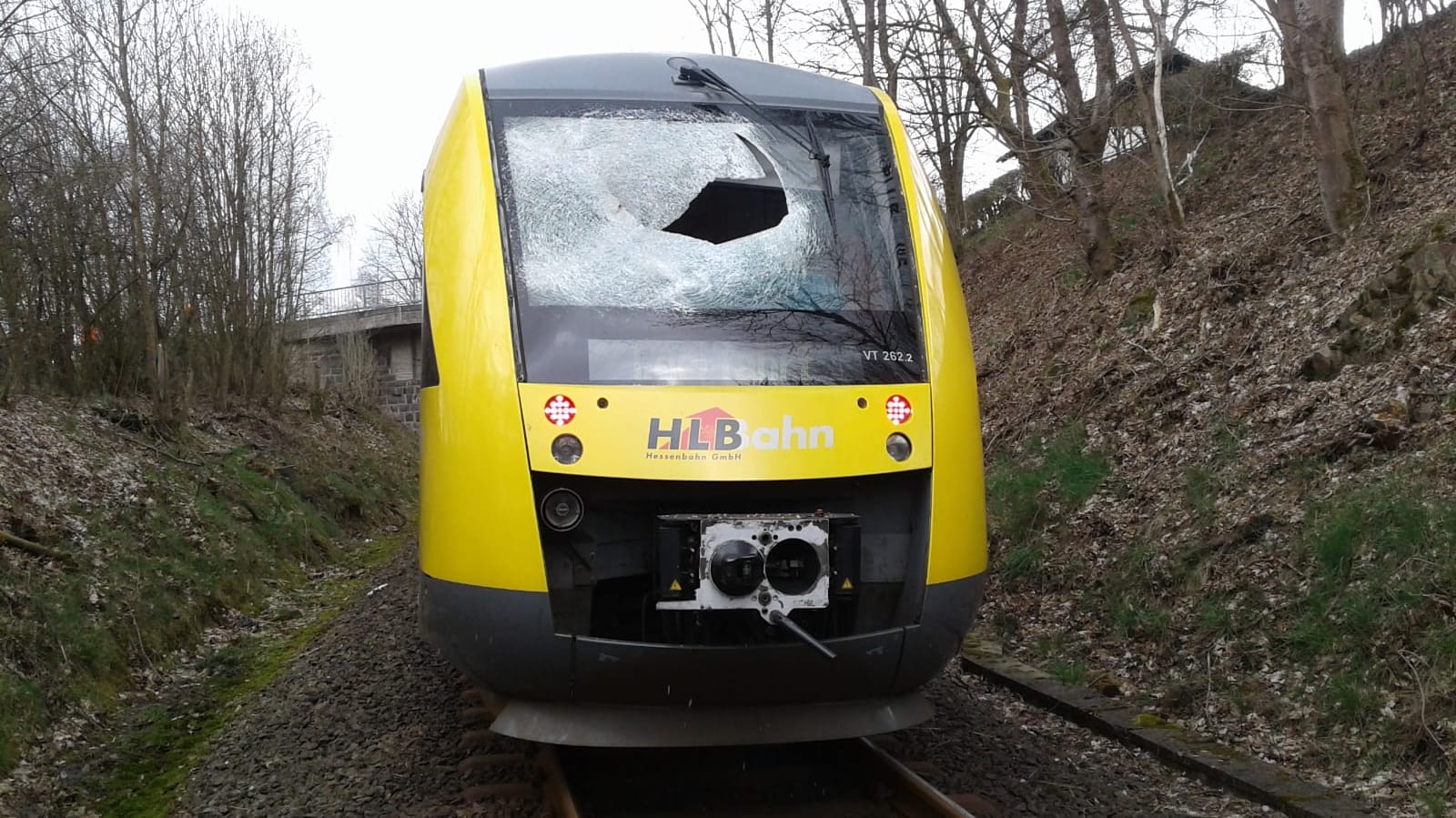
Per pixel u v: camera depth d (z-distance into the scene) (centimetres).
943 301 537
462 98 566
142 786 618
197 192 1922
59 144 1410
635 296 502
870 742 562
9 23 1213
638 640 495
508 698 496
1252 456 837
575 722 479
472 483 476
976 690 733
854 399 490
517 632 468
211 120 2008
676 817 498
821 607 463
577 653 466
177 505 1166
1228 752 572
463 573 477
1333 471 744
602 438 467
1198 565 750
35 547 837
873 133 579
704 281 511
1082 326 1380
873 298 523
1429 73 1356
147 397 1570
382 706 706
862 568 491
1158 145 1394
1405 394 757
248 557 1186
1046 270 1806
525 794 516
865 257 536
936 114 1433
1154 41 1386
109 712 739
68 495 1011
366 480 2048
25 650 714
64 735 676
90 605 838
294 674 825
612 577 478
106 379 1498
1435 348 787
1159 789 546
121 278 1512
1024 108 1400
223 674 872
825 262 529
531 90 562
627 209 527
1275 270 1110
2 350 1251
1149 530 837
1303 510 725
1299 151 1426
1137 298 1280
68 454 1120
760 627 477
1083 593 830
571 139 544
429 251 535
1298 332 962
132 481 1143
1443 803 481
